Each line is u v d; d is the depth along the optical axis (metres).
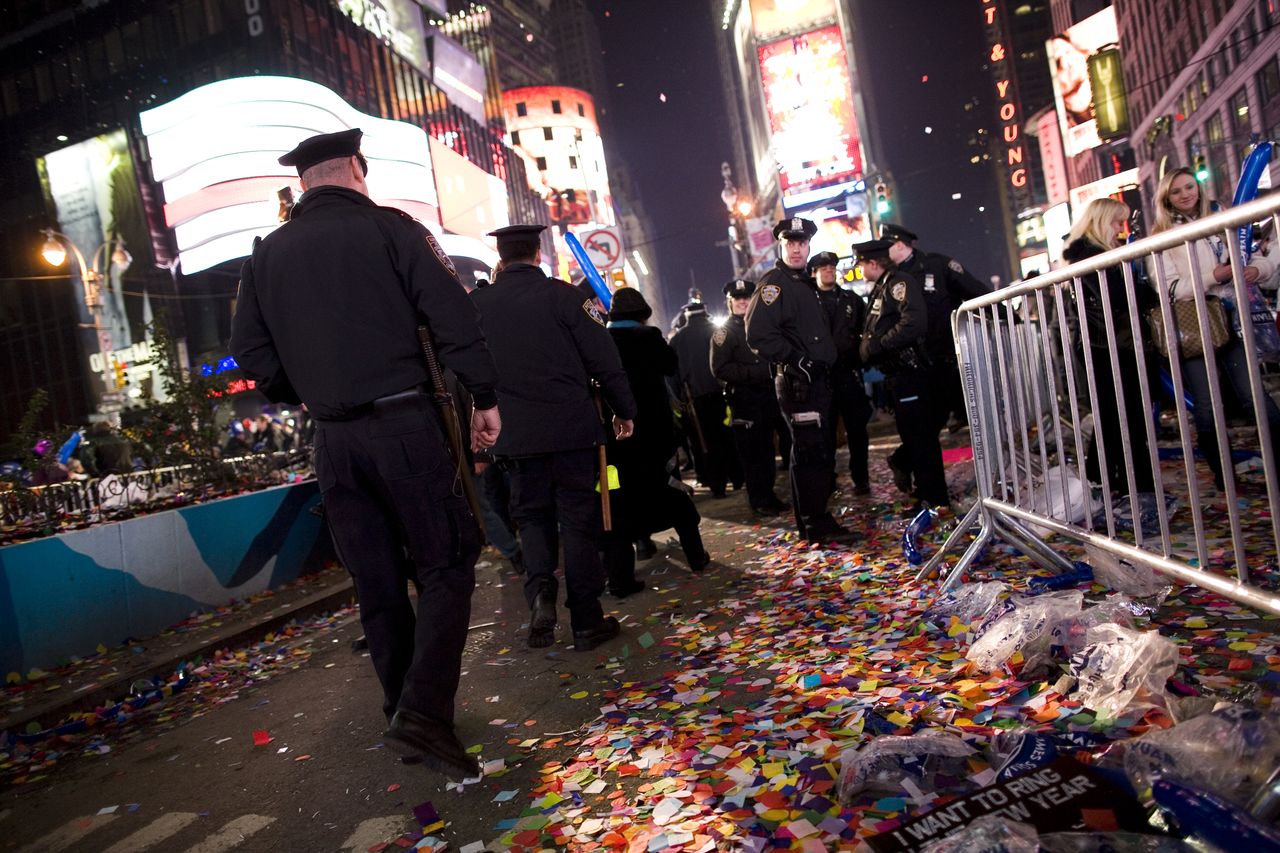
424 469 2.84
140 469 11.79
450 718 2.88
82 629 5.62
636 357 5.18
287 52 41.53
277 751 3.51
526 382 4.17
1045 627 2.86
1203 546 2.56
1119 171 71.00
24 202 46.72
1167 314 2.53
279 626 5.94
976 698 2.70
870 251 5.83
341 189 2.97
